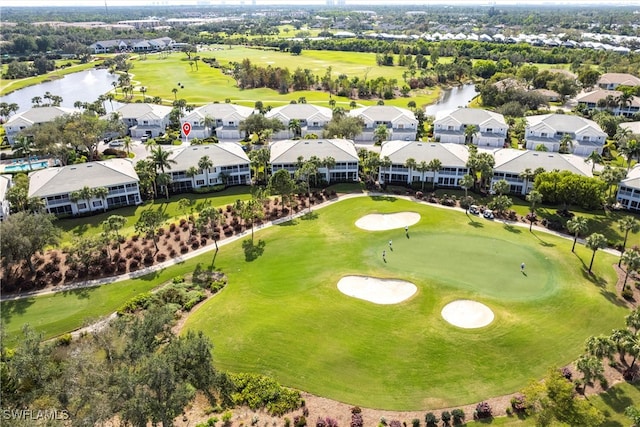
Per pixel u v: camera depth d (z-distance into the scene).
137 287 73.88
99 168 102.19
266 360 56.84
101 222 94.69
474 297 67.56
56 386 43.38
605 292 69.69
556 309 65.19
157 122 155.88
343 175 114.81
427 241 85.00
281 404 50.62
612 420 48.16
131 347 45.06
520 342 58.91
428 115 174.62
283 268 77.62
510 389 52.28
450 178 109.94
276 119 143.38
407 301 67.12
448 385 52.88
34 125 137.75
